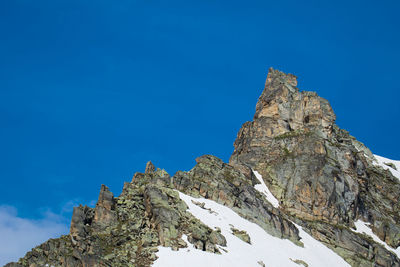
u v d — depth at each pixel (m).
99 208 105.62
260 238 108.56
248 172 133.38
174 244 93.75
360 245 122.50
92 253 93.25
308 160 137.50
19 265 95.19
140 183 116.38
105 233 101.50
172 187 110.56
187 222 99.88
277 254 105.19
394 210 146.50
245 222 112.12
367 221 136.25
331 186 132.75
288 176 135.88
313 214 128.75
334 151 142.75
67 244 97.44
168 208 101.81
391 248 129.50
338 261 116.50
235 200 116.38
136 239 97.56
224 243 98.81
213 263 90.38
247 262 95.62
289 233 117.62
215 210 110.69
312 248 116.88
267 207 120.75
